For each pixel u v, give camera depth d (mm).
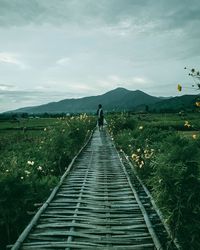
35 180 9055
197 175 5707
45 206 7375
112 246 5434
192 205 5648
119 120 25344
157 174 5945
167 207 5812
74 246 5375
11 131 45875
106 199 8312
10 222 6859
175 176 5695
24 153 15461
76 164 13852
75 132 17797
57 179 10242
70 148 14781
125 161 14438
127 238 5754
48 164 12180
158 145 11383
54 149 13586
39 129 49344
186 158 5910
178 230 5676
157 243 5301
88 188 9453
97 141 24031
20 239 5480
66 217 6793
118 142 19547
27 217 7273
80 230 6152
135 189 9234
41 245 5395
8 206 6758
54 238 5727
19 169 8938
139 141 13641
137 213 7180
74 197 8469
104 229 6203
